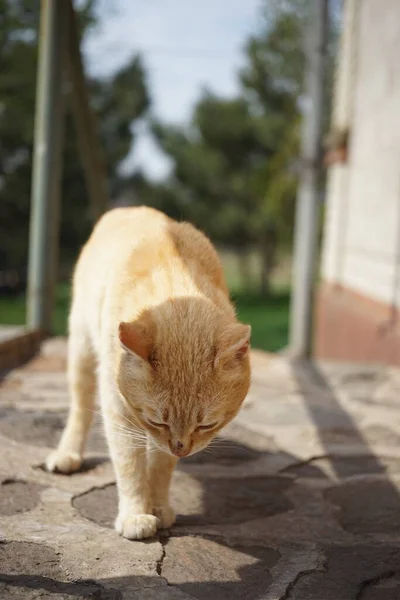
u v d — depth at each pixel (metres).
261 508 0.67
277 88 4.89
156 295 0.60
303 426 0.93
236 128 5.15
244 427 0.91
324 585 0.53
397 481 0.75
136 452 0.61
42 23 1.34
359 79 1.95
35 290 1.38
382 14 1.74
